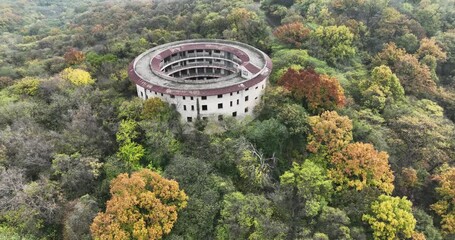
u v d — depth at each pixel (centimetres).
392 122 9944
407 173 8362
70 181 7438
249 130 8856
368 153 7850
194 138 8831
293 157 8900
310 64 11969
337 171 7931
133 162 8100
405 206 7300
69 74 10919
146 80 9444
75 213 6756
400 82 12169
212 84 9281
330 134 8319
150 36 14325
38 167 7981
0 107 9625
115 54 12988
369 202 7400
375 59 13362
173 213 6650
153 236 6262
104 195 7556
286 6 17575
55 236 7069
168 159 8350
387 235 6969
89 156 7956
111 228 6103
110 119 9119
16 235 6525
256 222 6781
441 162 8919
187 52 11638
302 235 6712
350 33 13688
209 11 16925
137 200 6469
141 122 8481
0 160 7744
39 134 8612
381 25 15338
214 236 7019
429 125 9538
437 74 14212
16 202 6850
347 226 7088
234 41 12038
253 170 7938
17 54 17175
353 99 10969
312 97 9300
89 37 17512
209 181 7631
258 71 9675
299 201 7500
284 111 8862
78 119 8781
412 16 16462
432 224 7644
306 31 13662
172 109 9044
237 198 7150
